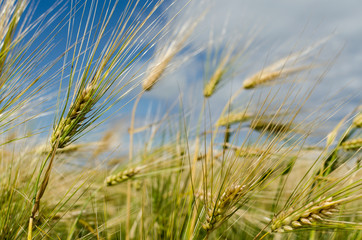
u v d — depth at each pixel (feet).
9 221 1.76
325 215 1.60
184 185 2.20
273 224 1.69
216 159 2.09
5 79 1.54
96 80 1.67
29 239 1.60
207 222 1.71
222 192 1.67
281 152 1.72
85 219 2.21
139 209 2.38
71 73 1.62
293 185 2.00
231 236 2.25
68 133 1.66
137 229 2.23
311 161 1.92
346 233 2.00
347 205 1.77
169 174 2.43
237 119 2.20
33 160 2.04
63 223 2.18
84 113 1.66
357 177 1.67
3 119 1.60
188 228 1.85
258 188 1.70
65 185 2.15
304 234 2.13
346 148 2.01
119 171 2.23
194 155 2.19
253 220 2.15
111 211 2.40
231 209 1.70
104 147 2.37
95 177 1.98
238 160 1.67
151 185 2.37
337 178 1.65
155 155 2.37
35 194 1.65
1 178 1.97
